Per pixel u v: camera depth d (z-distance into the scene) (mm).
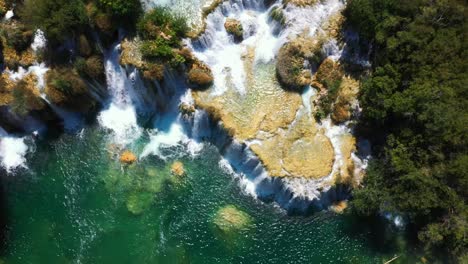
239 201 45906
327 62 47844
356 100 46750
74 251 43906
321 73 47812
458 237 40375
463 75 42031
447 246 43000
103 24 45375
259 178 45969
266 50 48969
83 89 46781
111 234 44625
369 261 43750
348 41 48125
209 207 45656
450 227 41219
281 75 47312
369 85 43969
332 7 48906
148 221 45156
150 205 45719
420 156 41781
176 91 47562
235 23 48531
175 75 46438
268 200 46094
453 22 43656
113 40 47094
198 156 47562
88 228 44844
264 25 49438
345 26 48156
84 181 46594
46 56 47188
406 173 41531
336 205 45719
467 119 40875
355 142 46469
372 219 45188
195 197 46031
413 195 41062
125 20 46406
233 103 47062
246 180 46688
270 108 46969
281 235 44594
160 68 45250
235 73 48156
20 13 47031
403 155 42094
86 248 44062
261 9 49531
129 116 49125
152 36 45719
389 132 45281
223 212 45281
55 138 48312
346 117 46688
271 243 44281
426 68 42312
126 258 43781
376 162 44531
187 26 47062
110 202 45812
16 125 47781
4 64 47094
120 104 49250
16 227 44875
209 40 47875
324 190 44562
